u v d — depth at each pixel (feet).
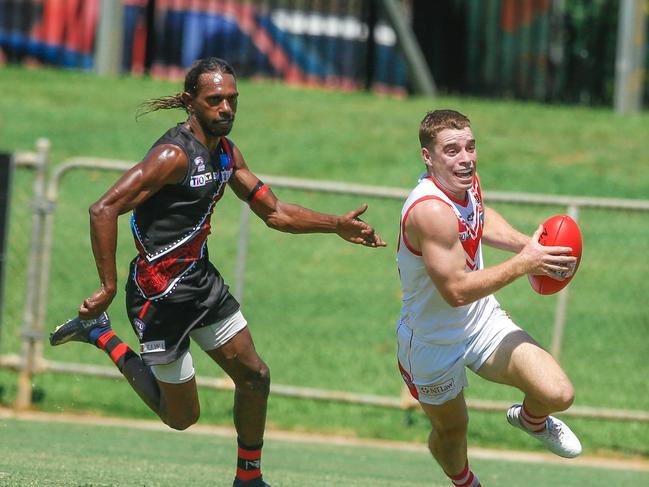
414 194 62.85
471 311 64.69
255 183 66.39
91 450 94.63
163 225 62.08
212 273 64.39
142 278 62.95
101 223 59.88
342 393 118.11
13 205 166.40
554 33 236.22
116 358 67.05
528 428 65.67
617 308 148.87
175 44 233.96
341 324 143.95
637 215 172.96
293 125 205.46
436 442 68.28
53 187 120.16
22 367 119.24
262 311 146.51
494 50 237.04
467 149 61.82
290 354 135.33
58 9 237.86
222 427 118.11
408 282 64.54
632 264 159.22
